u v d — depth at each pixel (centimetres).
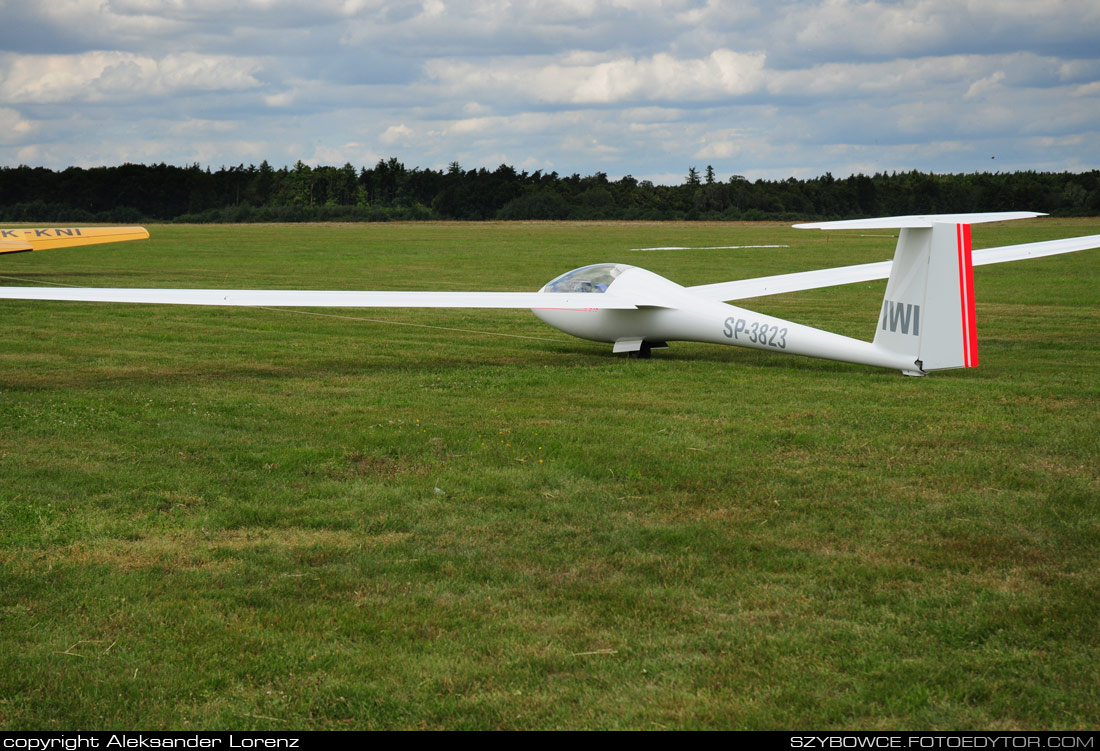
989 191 11494
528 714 420
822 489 734
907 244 1112
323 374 1295
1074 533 629
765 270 3209
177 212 13150
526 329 1789
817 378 1226
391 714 421
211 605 528
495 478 770
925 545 613
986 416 980
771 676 448
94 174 13112
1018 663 455
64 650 477
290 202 13400
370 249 4578
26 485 746
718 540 626
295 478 773
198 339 1641
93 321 1867
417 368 1352
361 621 508
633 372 1291
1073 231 6328
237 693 439
